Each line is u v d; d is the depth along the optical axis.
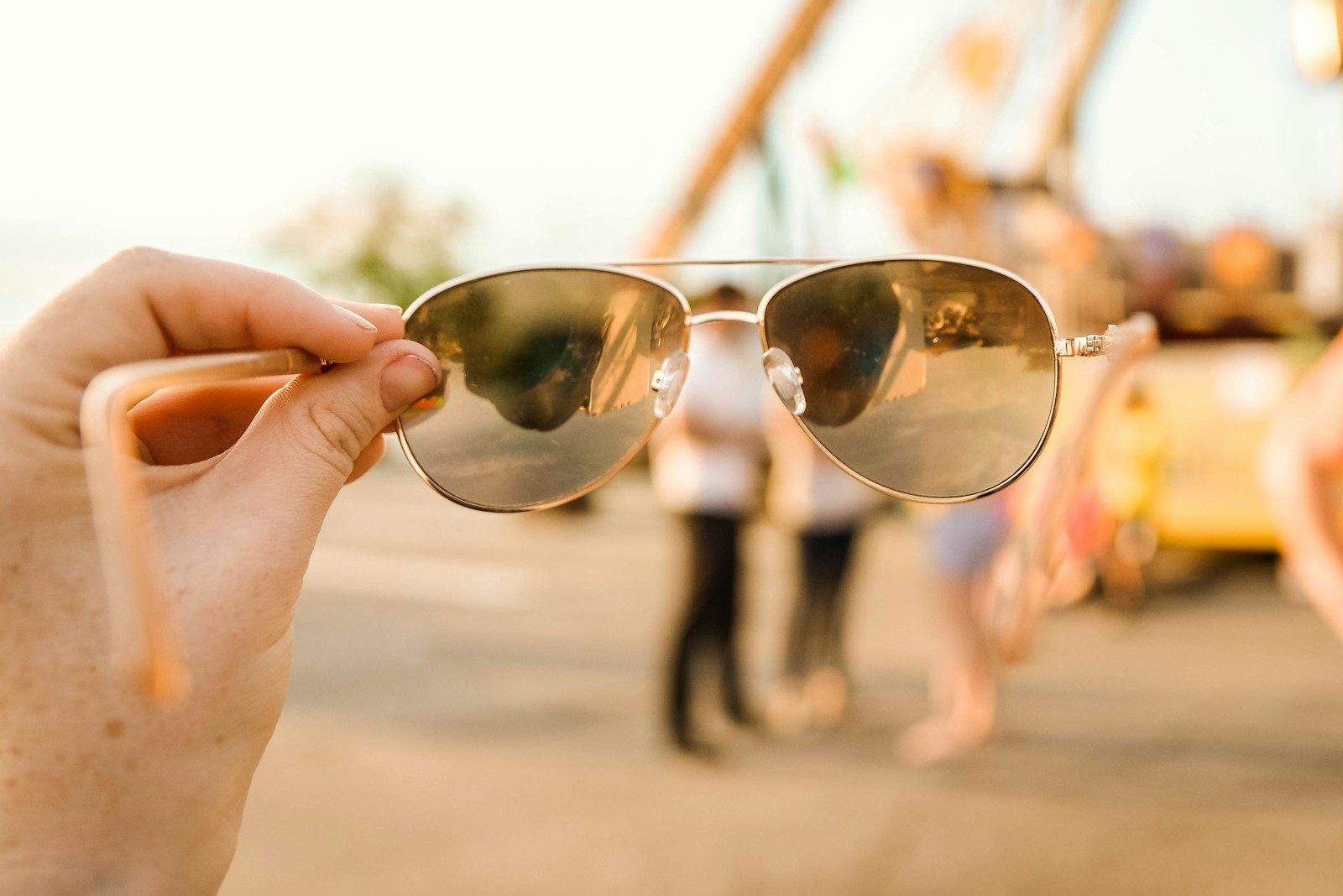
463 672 4.98
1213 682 4.75
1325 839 2.96
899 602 7.02
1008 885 2.72
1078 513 5.49
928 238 4.32
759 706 4.46
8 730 0.69
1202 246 7.20
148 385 0.57
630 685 4.77
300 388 0.83
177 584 0.73
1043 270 4.90
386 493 14.04
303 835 3.06
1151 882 2.72
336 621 6.22
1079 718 4.21
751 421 3.84
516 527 10.92
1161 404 6.58
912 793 3.39
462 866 2.86
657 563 8.61
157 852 0.71
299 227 28.28
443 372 1.03
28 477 0.71
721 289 3.91
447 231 28.27
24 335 0.73
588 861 2.89
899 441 1.19
